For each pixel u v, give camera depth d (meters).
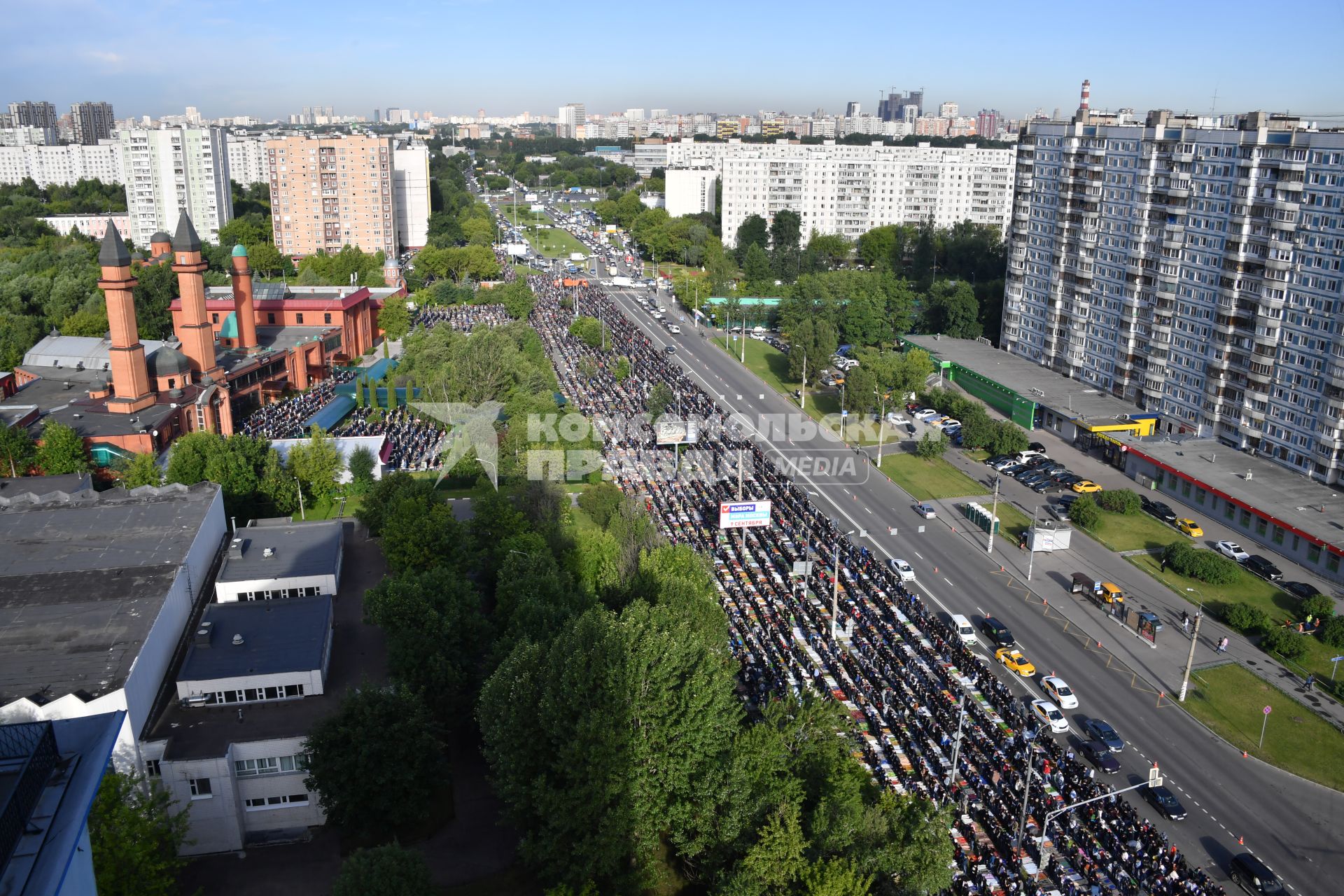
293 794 77.00
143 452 140.00
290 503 136.12
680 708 71.38
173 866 65.81
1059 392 182.62
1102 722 90.44
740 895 60.91
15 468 135.25
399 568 106.12
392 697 75.06
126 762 71.25
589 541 111.62
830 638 103.00
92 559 92.00
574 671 71.00
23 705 67.69
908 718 89.31
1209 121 167.38
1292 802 82.25
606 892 68.06
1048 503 145.62
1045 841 74.81
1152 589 119.50
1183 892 69.88
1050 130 194.62
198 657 83.69
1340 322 134.12
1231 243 150.62
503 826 77.25
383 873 59.50
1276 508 130.62
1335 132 132.75
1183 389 163.75
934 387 194.12
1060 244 192.75
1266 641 105.50
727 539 127.94
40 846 29.19
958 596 116.38
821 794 68.88
